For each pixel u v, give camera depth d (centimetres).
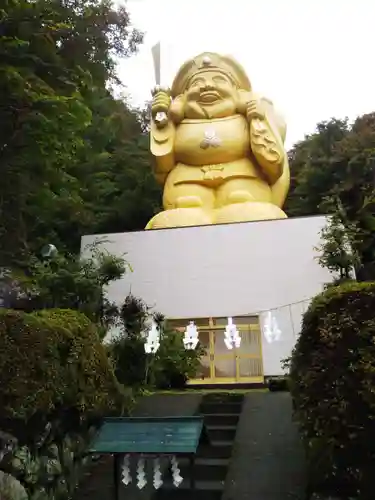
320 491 589
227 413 863
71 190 1409
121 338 1150
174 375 1175
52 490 642
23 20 873
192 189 1658
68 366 666
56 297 1110
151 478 684
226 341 966
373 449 518
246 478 662
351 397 527
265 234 1461
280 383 1024
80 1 1571
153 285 1471
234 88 1762
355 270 1325
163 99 1750
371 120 2239
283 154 1672
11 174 992
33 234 1565
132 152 2388
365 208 1625
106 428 618
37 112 880
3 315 602
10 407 566
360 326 542
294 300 1367
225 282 1433
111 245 1545
